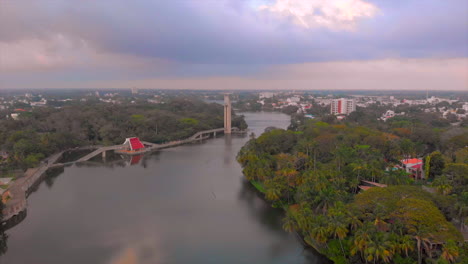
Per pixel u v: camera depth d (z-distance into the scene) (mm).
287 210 128125
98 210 133250
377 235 81188
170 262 94188
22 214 128000
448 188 111312
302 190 118812
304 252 99625
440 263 73438
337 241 92312
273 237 109438
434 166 148375
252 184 165750
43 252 100062
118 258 96375
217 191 157375
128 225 118688
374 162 141000
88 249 101562
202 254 98625
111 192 156625
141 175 188125
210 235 110938
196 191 157500
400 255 82062
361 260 86375
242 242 106062
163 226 117812
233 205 138375
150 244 104625
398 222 84188
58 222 121688
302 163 160875
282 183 135250
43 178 182875
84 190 160000
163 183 171500
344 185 129250
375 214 88062
